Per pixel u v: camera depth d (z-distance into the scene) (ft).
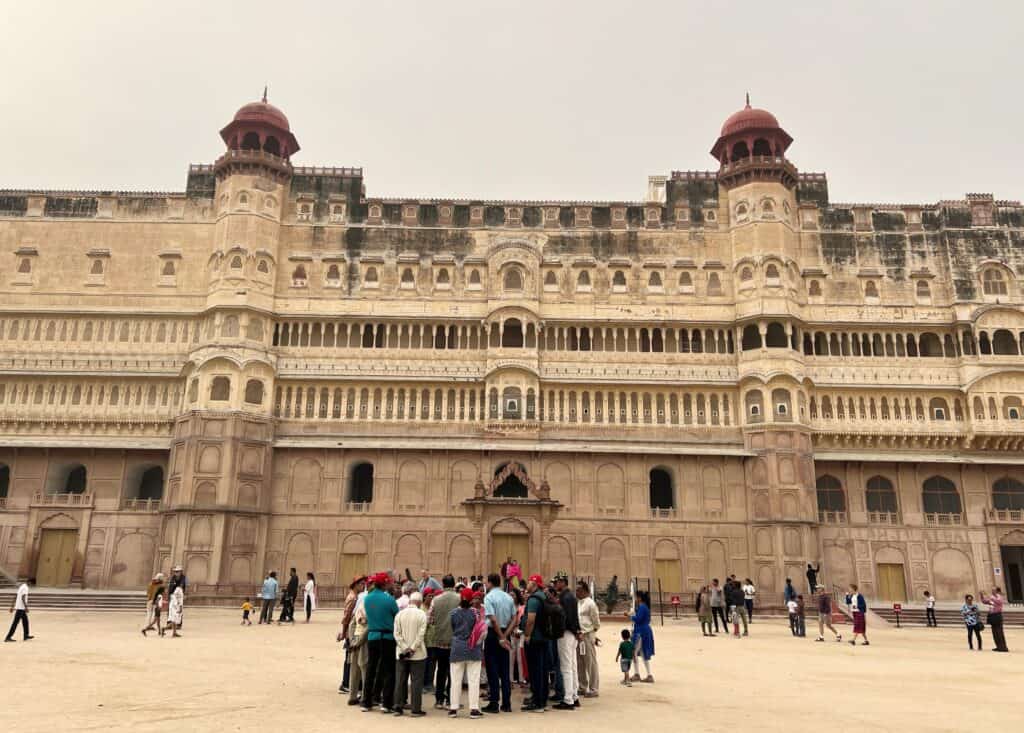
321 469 188.03
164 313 198.39
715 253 208.23
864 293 204.85
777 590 176.76
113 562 184.34
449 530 184.34
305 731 46.11
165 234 205.16
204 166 211.82
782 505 181.98
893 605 164.25
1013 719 53.52
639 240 209.46
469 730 47.78
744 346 199.93
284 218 208.74
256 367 190.08
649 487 188.85
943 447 194.59
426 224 211.00
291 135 211.61
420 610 54.03
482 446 186.70
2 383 194.49
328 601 171.12
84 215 206.39
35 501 186.60
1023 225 210.79
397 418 193.26
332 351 197.98
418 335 201.57
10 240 204.03
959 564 187.62
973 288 204.03
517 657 65.26
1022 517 189.26
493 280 203.21
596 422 193.88
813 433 192.54
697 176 215.10
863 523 189.78
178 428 185.98
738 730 48.73
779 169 206.59
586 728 48.93
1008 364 196.44
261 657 78.84
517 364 192.95
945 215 211.41
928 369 198.59
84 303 200.13
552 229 210.79
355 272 204.74
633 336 202.49
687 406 195.93
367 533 184.03
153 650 82.23
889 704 58.90
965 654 98.58
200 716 49.14
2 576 179.73
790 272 201.87
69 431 192.65
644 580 181.98
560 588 65.21
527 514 177.99
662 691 64.18
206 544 174.70
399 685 53.11
